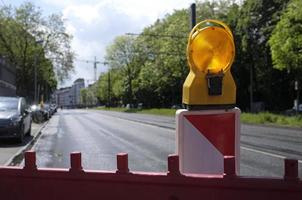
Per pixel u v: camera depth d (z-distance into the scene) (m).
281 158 15.59
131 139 25.66
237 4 68.06
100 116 70.06
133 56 122.19
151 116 67.06
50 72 90.12
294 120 38.91
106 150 19.97
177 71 80.94
